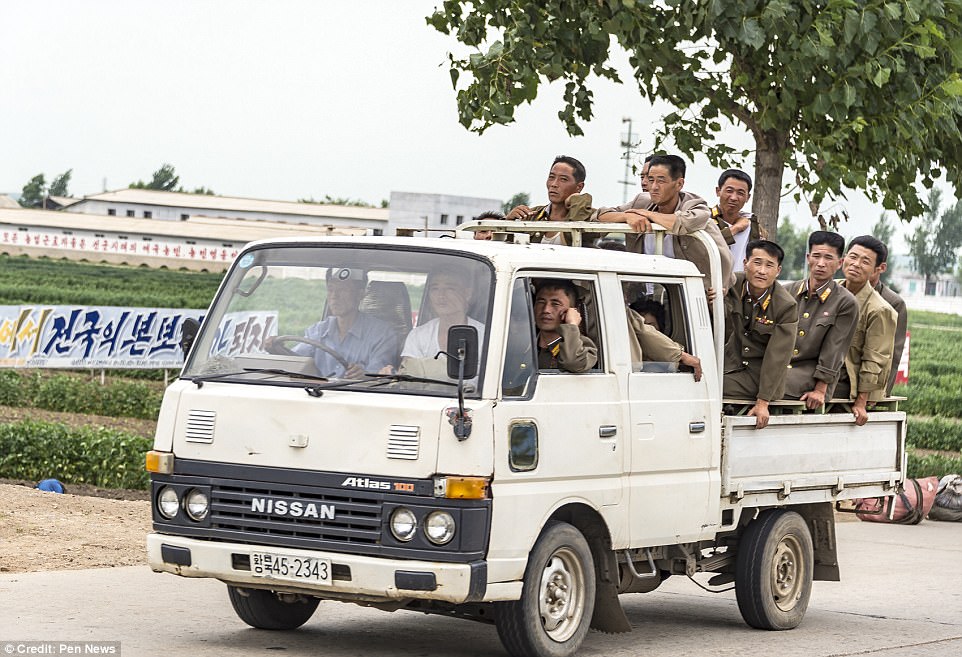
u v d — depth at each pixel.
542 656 8.63
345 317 8.73
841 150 14.66
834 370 11.38
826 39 12.95
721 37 13.46
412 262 8.63
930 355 74.75
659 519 9.56
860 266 12.12
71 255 103.38
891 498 12.30
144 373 42.38
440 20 15.30
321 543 8.24
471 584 8.03
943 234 135.00
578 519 9.24
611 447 9.09
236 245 98.69
